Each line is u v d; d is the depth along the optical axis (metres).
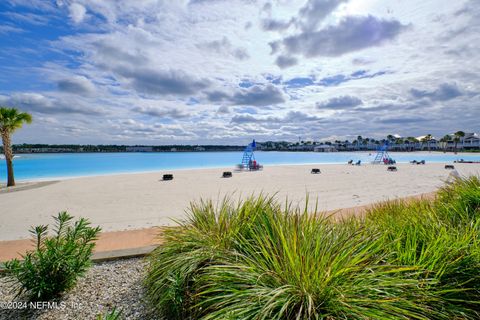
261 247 2.14
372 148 129.12
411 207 4.05
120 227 6.53
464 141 102.94
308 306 1.56
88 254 2.83
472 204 3.58
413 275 1.95
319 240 2.07
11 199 10.91
